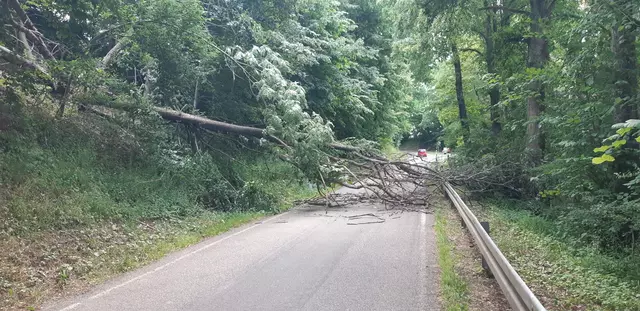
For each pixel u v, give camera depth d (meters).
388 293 6.26
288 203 16.73
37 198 9.52
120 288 6.73
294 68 20.36
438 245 9.31
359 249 9.07
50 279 7.11
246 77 17.95
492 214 14.24
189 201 13.67
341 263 7.93
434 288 6.47
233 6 18.17
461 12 19.17
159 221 11.62
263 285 6.70
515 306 4.78
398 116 45.59
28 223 8.66
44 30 15.56
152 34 14.70
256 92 18.38
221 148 18.22
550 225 12.00
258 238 10.37
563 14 17.19
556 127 13.16
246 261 8.17
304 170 15.86
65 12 12.49
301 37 21.28
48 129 12.14
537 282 6.94
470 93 31.02
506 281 5.50
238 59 16.78
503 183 17.19
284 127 15.78
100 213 10.35
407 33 23.86
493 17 22.86
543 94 17.09
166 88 16.41
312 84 24.48
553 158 15.66
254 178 17.30
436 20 19.80
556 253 9.02
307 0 21.22
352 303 5.88
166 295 6.32
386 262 7.98
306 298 6.09
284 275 7.21
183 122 16.25
